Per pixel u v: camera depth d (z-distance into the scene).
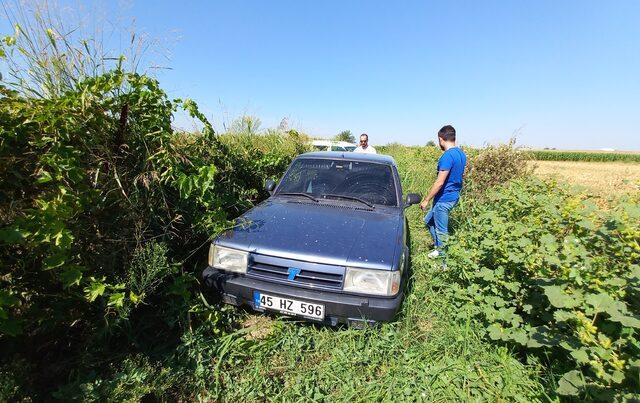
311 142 9.63
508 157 7.67
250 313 2.76
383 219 3.13
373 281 2.34
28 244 1.58
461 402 1.99
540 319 2.47
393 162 4.18
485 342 2.50
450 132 4.12
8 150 1.61
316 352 2.32
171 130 2.45
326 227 2.84
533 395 2.04
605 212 2.77
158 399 1.82
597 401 1.75
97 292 1.79
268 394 1.97
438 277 3.50
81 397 1.64
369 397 1.99
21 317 1.71
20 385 1.62
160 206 2.32
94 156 1.94
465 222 5.32
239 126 5.89
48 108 1.71
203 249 3.05
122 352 2.09
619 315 1.73
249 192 4.14
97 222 1.96
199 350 2.14
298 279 2.41
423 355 2.35
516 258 2.40
